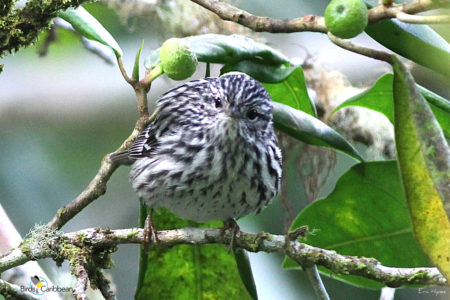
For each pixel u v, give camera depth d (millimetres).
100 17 14367
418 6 5848
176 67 7500
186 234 8578
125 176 15148
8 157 15117
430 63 7426
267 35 14383
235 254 9031
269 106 9688
